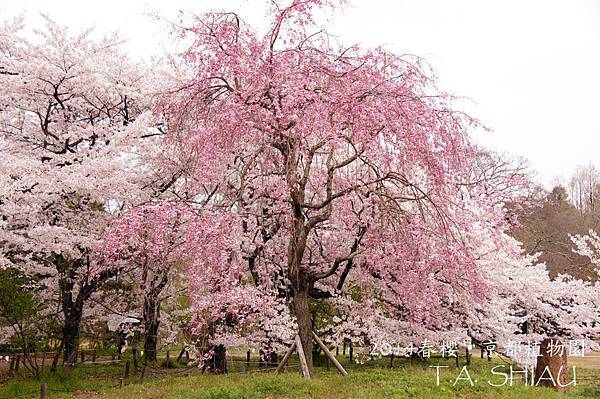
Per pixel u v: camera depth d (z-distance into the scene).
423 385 7.34
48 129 11.43
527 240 22.86
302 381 7.60
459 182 8.22
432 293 8.64
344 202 9.15
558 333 12.84
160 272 10.44
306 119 7.37
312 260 11.30
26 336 10.71
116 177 9.62
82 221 11.03
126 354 12.64
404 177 7.82
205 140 8.06
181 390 7.72
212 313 7.72
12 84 10.43
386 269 8.98
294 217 8.66
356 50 8.19
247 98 7.93
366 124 7.32
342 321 11.04
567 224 25.22
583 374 13.24
